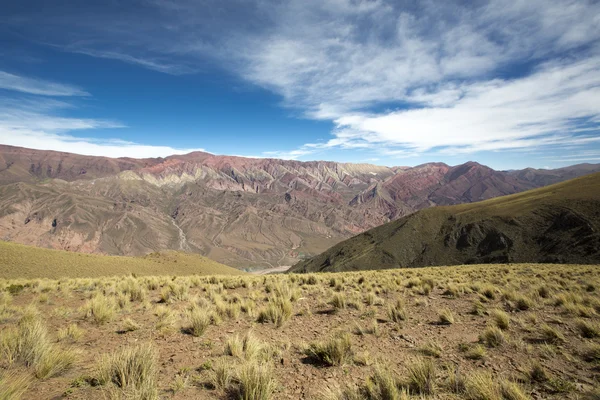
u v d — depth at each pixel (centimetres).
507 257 9906
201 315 800
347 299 1248
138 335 761
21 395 419
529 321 849
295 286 1531
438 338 757
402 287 1614
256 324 892
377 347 697
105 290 1429
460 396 445
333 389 464
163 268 8350
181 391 462
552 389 464
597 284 1355
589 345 620
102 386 459
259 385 450
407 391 454
